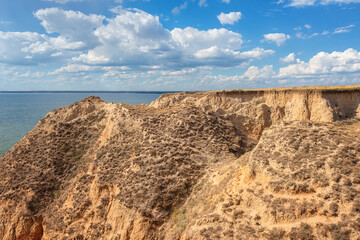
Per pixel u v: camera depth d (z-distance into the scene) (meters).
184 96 67.94
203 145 31.52
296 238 14.40
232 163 25.41
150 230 21.91
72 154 36.00
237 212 17.45
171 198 23.98
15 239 27.73
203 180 25.31
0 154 65.81
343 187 15.62
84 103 46.91
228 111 49.44
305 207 15.46
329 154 18.09
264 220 16.22
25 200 29.53
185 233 18.75
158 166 27.05
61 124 40.31
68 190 30.00
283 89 51.50
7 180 33.09
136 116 35.84
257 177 19.09
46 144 37.38
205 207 20.36
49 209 29.25
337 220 14.38
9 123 121.56
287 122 23.89
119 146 32.22
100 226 24.23
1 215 29.19
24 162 34.84
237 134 37.97
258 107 45.56
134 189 24.92
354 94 44.31
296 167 17.88
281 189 17.00
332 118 39.38
